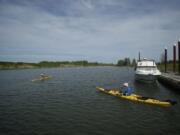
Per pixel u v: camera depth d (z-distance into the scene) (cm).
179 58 4422
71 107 2103
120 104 2219
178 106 2108
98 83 4500
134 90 3338
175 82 3175
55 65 18788
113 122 1591
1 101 2444
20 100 2503
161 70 7144
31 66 15088
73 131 1393
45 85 4106
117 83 4488
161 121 1620
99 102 2341
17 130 1419
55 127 1473
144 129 1439
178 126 1504
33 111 1944
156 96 2786
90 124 1539
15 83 4469
